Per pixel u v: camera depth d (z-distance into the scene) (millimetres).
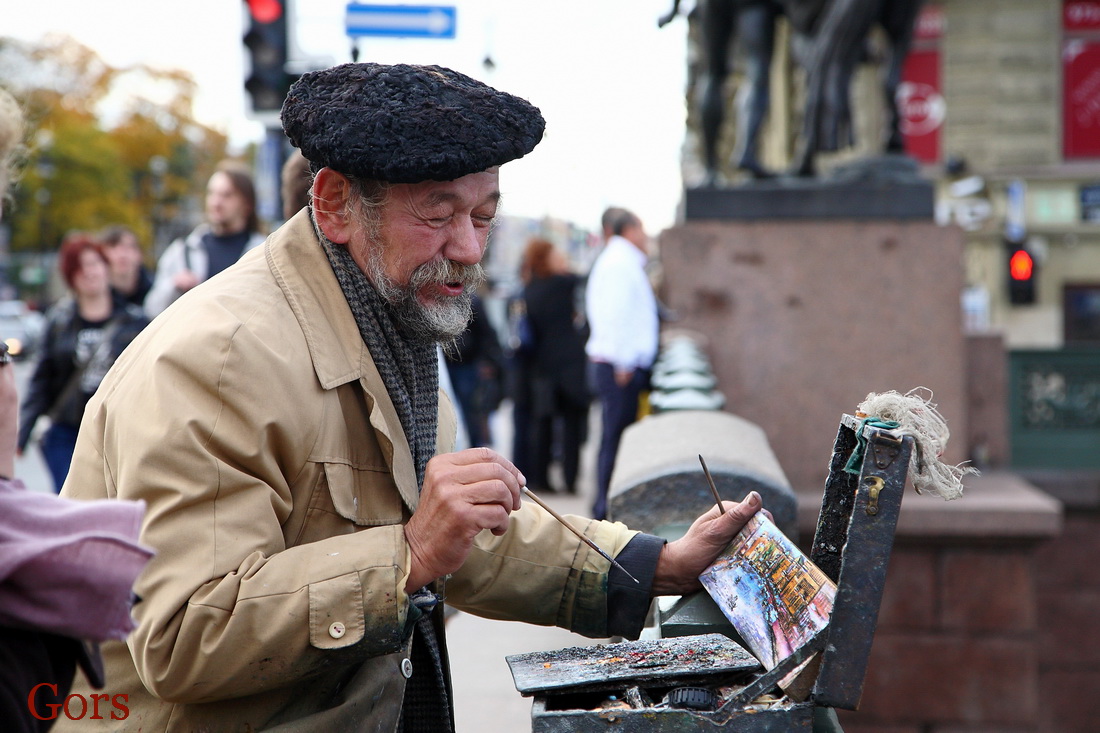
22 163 1345
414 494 1615
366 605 1437
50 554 1102
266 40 6668
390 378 1606
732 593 1746
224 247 5516
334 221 1624
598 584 1847
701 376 4242
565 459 8789
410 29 6867
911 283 5625
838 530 1656
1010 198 19156
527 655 1707
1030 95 19344
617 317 6648
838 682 1417
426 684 1717
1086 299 19531
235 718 1515
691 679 1547
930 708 5047
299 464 1525
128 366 1567
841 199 5699
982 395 7191
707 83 6203
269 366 1491
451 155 1505
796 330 5695
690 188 5789
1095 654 7625
